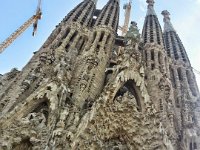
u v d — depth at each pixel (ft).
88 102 142.82
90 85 153.17
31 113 126.72
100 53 177.68
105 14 218.59
